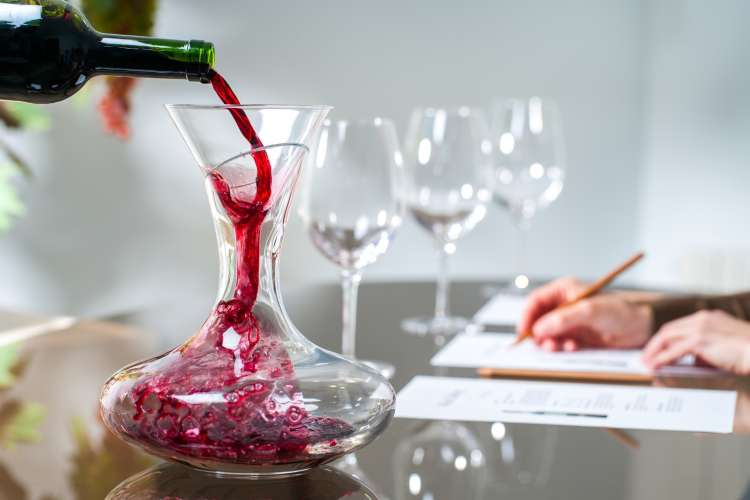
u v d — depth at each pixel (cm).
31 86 77
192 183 363
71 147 351
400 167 110
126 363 111
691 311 128
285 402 69
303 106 68
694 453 83
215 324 72
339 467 77
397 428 89
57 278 357
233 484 71
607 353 123
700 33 382
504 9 382
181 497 68
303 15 367
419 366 115
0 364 110
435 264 393
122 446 81
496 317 149
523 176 183
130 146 356
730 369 113
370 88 376
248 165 68
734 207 386
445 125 141
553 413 95
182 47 76
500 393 103
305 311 149
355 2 370
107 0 246
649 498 71
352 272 111
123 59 76
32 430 85
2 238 349
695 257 393
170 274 365
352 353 111
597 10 388
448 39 380
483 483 74
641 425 91
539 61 387
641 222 400
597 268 404
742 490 73
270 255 72
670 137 392
